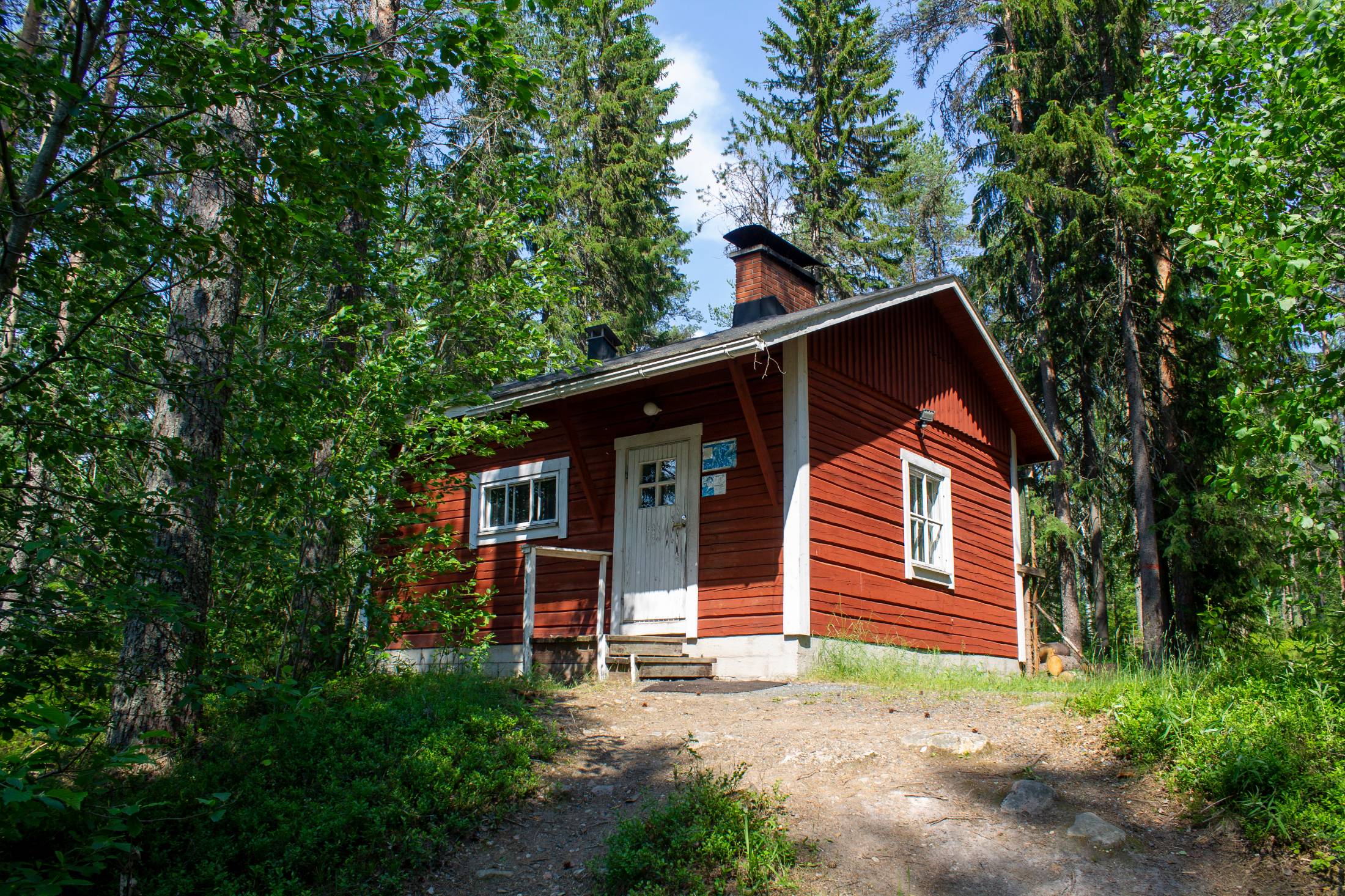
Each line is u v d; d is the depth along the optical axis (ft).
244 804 17.28
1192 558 57.16
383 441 27.86
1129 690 22.08
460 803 18.03
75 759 14.48
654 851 15.96
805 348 33.55
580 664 32.45
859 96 92.22
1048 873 14.88
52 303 15.96
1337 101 25.81
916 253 113.09
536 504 40.57
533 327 30.86
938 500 42.09
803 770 19.31
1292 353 33.76
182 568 16.06
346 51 15.79
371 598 27.73
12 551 14.98
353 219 34.71
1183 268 60.39
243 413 19.33
